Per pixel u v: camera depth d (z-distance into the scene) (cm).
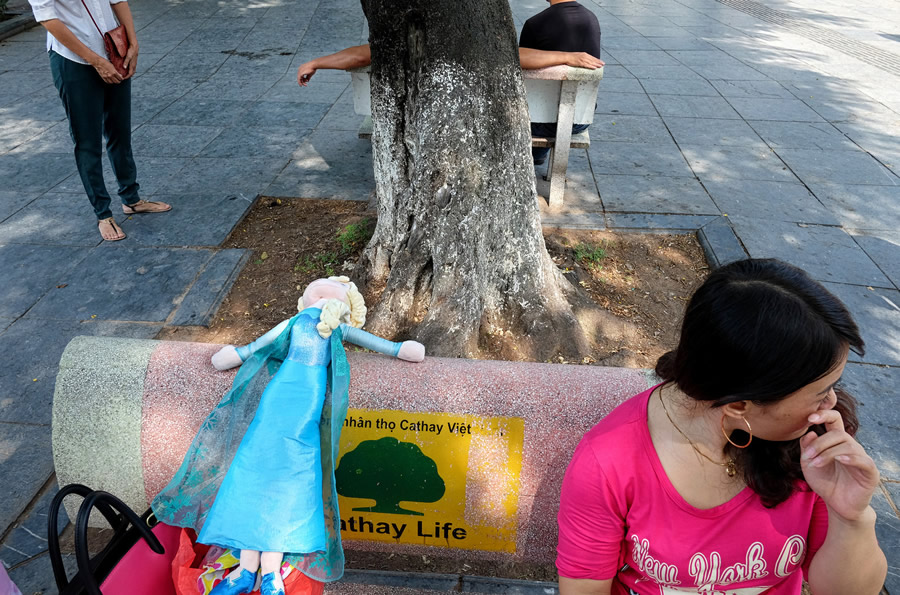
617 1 1419
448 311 359
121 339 256
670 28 1205
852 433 152
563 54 486
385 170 388
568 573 161
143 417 241
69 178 614
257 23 1112
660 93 855
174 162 647
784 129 746
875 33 1234
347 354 251
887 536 281
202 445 223
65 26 432
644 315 432
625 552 164
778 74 947
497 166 354
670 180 616
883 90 889
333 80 882
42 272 468
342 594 248
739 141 709
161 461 245
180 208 557
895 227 545
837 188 609
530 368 245
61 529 284
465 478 240
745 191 598
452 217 352
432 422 236
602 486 150
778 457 142
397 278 371
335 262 476
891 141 718
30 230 523
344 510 250
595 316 415
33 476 309
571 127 522
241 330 411
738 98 843
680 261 494
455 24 327
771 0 1531
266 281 459
